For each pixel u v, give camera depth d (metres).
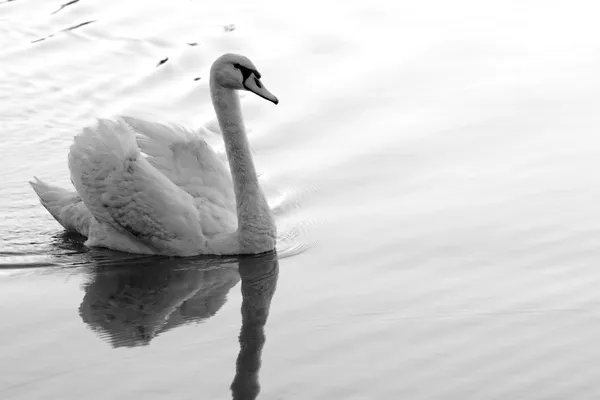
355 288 11.95
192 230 13.14
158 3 22.95
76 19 22.17
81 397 9.68
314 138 16.56
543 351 10.31
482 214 13.69
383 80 18.59
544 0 22.45
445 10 22.06
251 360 10.35
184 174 13.64
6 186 15.57
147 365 10.30
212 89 13.05
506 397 9.51
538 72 18.64
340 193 14.71
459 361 10.16
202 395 9.69
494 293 11.61
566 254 12.45
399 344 10.56
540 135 16.16
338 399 9.55
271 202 14.60
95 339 10.90
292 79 18.84
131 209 13.15
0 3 23.03
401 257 12.66
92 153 13.40
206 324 11.25
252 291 12.06
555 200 13.95
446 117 17.00
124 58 20.28
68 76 19.53
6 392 9.80
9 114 18.08
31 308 11.67
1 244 13.72
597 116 16.72
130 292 12.12
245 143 13.09
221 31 21.22
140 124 13.80
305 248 13.20
